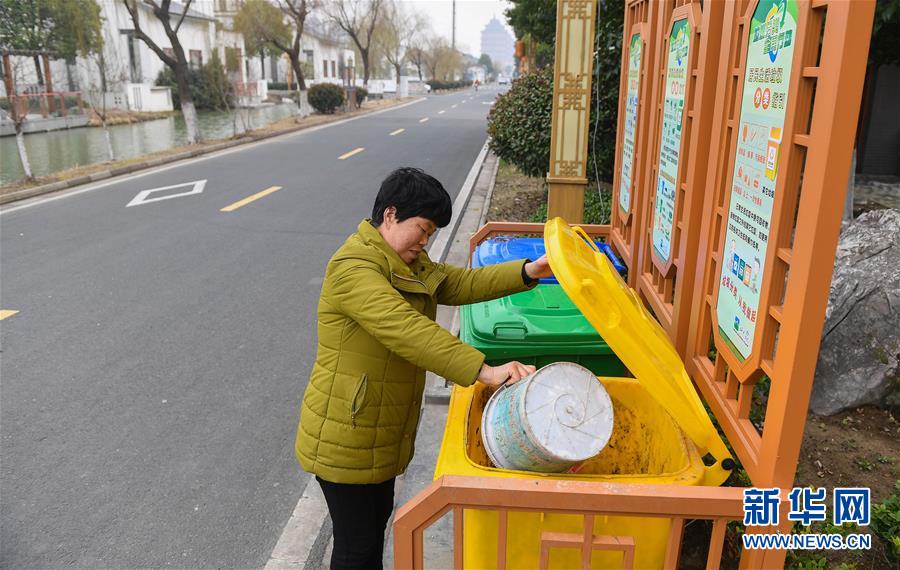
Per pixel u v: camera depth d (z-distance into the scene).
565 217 6.28
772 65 1.86
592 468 2.75
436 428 4.20
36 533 3.45
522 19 13.71
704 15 2.46
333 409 2.15
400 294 2.14
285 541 3.38
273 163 15.78
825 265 1.62
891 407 3.87
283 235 9.16
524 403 2.00
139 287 7.07
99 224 9.72
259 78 49.72
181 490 3.78
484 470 2.10
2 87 23.25
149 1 18.08
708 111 2.50
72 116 25.27
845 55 1.49
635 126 3.70
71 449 4.17
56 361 5.34
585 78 5.94
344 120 28.17
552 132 6.08
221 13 42.06
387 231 2.15
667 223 2.98
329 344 2.15
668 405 1.99
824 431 3.75
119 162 15.16
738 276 2.10
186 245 8.63
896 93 11.23
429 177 2.13
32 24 24.62
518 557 2.12
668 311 2.97
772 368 1.86
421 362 1.95
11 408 4.64
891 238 4.13
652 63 3.39
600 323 1.96
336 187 12.65
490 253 4.01
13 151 18.45
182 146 18.53
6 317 6.23
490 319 3.07
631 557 1.91
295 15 28.11
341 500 2.25
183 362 5.34
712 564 1.91
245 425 4.44
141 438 4.29
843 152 1.54
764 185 1.90
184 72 18.80
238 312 6.38
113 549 3.33
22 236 9.05
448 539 3.15
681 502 1.81
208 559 3.27
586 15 5.80
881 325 3.86
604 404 2.05
